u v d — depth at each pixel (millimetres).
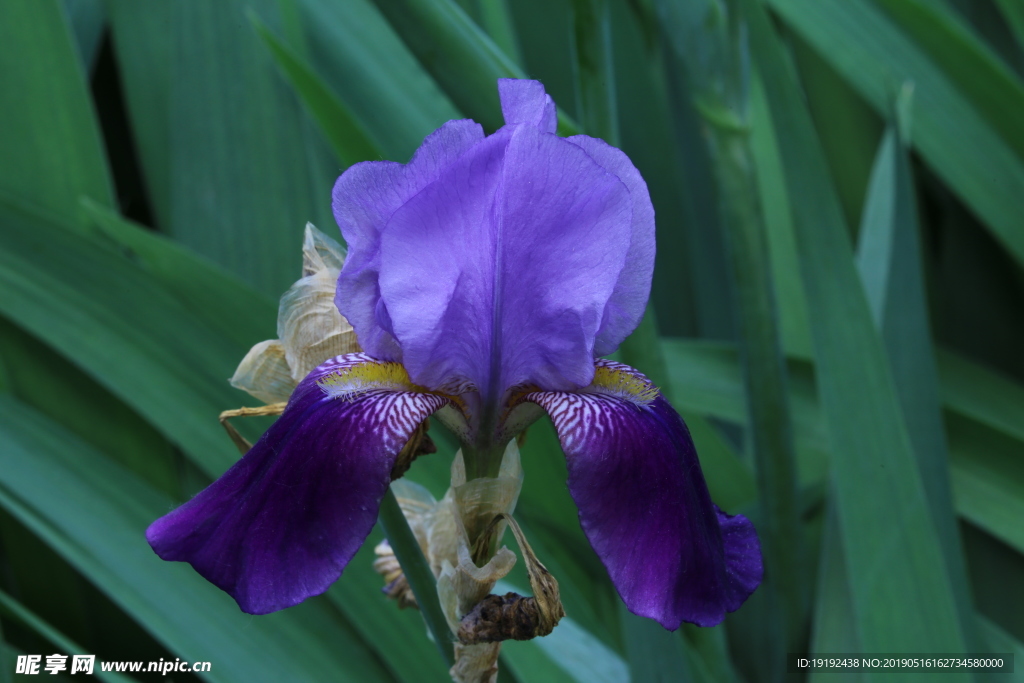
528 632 481
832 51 845
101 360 683
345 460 469
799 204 620
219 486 471
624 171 487
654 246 490
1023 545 732
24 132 729
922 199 1034
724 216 650
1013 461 763
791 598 692
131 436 773
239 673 628
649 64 944
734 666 822
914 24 827
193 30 812
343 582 654
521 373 487
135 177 948
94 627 791
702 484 489
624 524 470
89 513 662
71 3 845
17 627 753
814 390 835
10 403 700
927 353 715
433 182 474
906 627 605
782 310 898
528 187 476
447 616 497
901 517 612
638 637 575
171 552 462
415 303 478
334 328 502
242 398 693
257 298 673
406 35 577
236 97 811
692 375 839
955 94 835
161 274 671
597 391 492
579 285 481
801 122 612
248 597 457
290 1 759
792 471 676
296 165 814
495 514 489
